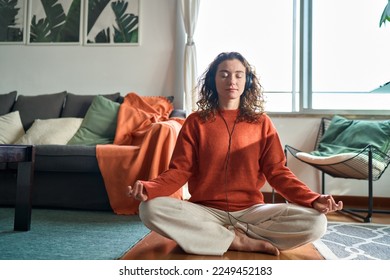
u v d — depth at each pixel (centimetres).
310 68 272
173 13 285
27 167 149
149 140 190
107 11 292
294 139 261
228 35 288
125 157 188
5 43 303
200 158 125
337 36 276
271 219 117
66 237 137
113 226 158
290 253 119
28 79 300
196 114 133
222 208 122
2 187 208
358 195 246
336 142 231
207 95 133
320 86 277
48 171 202
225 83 125
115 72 289
